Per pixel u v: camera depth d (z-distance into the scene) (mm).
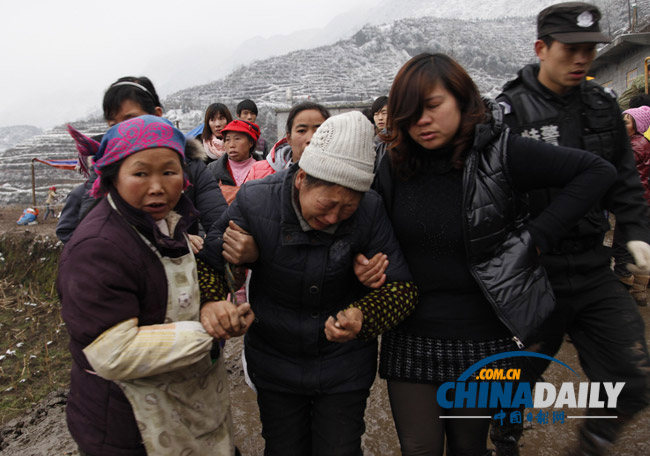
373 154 1555
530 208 1967
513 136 1693
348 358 1816
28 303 7473
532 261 1721
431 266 1777
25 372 5117
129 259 1384
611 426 1924
